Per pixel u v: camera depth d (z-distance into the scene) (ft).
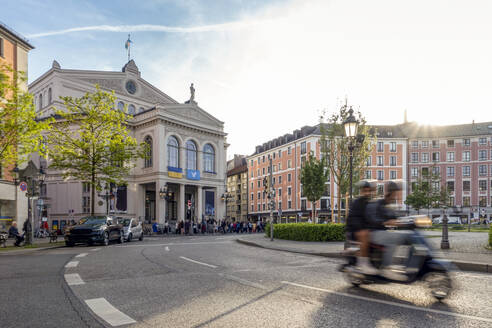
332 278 23.29
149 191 153.07
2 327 13.38
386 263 18.44
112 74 155.84
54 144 78.02
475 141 228.02
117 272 26.17
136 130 149.79
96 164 75.36
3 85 55.62
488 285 20.95
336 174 72.02
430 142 235.20
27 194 62.08
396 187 19.34
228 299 17.53
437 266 16.89
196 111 157.38
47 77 144.97
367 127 72.18
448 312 14.99
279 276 24.27
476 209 222.28
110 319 14.25
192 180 152.56
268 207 253.44
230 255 39.17
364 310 15.31
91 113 74.23
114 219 66.74
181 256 37.86
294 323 13.64
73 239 57.26
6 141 57.82
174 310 15.56
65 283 21.83
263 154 263.90
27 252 47.55
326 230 58.23
